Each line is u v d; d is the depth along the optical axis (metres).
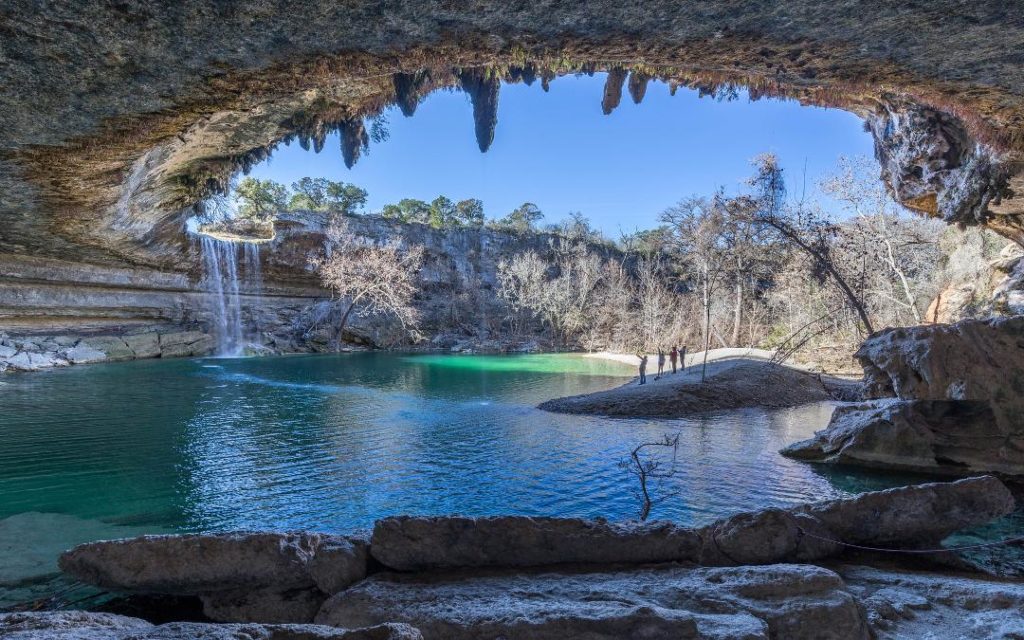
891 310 29.08
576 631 3.78
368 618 4.41
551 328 56.97
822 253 19.22
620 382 26.91
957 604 4.56
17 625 3.52
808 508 5.91
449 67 7.67
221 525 8.41
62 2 5.37
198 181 17.25
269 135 12.95
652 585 4.70
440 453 12.72
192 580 5.02
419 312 51.47
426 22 6.04
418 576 5.12
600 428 15.70
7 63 6.51
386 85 10.45
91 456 12.25
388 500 9.53
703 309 43.88
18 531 8.00
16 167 10.76
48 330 30.77
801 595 4.29
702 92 8.88
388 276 46.41
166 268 35.00
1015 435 11.20
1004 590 4.50
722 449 13.40
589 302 58.19
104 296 32.91
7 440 13.70
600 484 10.45
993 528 8.24
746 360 27.95
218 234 42.41
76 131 8.89
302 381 25.69
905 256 30.88
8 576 6.36
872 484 10.66
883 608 4.37
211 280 38.41
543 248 65.38
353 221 51.25
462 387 24.67
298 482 10.48
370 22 6.01
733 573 4.69
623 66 7.84
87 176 12.52
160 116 8.47
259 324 42.78
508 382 26.69
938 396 11.36
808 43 6.65
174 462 11.80
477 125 8.30
